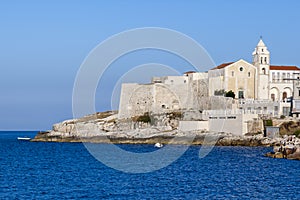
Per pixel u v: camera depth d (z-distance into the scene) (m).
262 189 61.25
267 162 92.00
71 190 62.53
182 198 56.16
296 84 134.12
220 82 139.12
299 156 97.25
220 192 59.62
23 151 146.50
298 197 55.66
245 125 128.12
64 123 196.50
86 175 77.31
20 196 58.78
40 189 63.62
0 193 60.84
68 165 95.31
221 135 128.75
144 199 55.94
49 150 148.75
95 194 59.53
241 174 75.94
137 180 70.25
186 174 76.62
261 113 130.62
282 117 128.25
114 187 64.31
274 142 122.75
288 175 73.62
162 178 72.12
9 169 89.94
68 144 177.62
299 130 123.56
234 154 108.31
